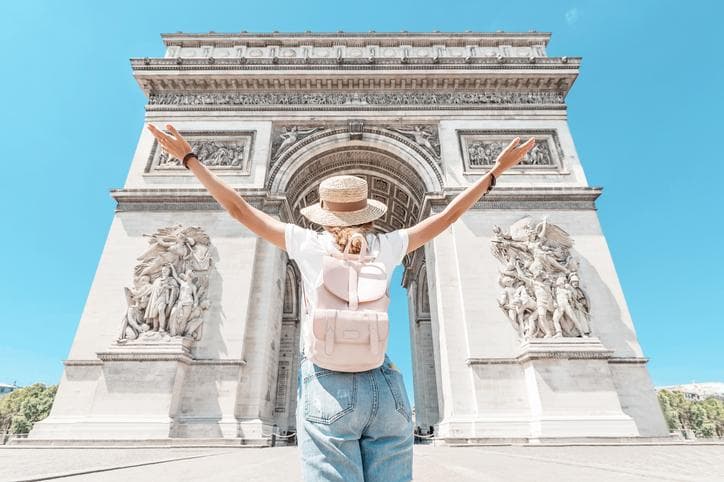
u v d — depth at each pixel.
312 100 39.81
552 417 24.55
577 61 39.47
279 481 9.59
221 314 29.03
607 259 31.52
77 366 27.12
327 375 2.77
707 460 13.89
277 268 32.75
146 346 26.30
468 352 28.34
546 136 37.62
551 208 33.75
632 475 10.33
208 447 22.30
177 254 30.27
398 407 2.76
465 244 32.19
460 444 24.33
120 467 12.16
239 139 37.50
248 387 27.34
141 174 34.94
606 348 28.28
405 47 42.75
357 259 3.08
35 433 24.30
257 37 42.62
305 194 41.34
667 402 151.62
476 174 35.69
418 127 38.81
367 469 2.72
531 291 29.52
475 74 39.41
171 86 39.53
